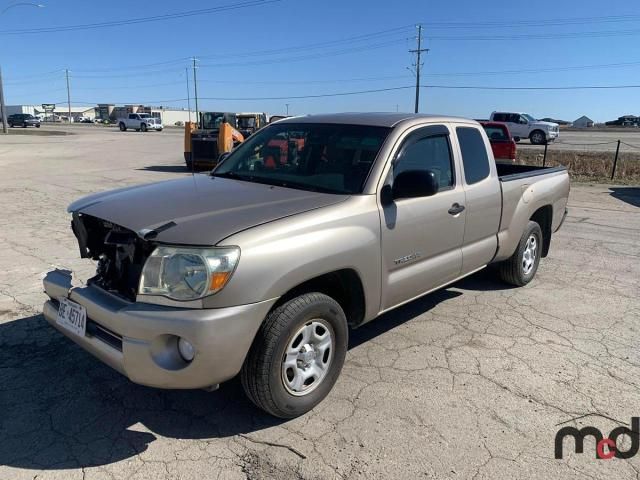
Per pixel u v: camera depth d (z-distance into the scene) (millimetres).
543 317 4914
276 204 3256
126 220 3029
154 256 2787
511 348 4254
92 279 3227
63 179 14680
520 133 32719
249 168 4219
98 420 3197
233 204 3258
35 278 5566
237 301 2744
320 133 4113
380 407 3383
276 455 2908
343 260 3229
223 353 2727
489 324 4727
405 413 3322
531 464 2889
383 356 4078
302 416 3273
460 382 3711
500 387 3656
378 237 3498
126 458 2861
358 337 4422
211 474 2750
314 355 3252
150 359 2705
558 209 6066
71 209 3514
